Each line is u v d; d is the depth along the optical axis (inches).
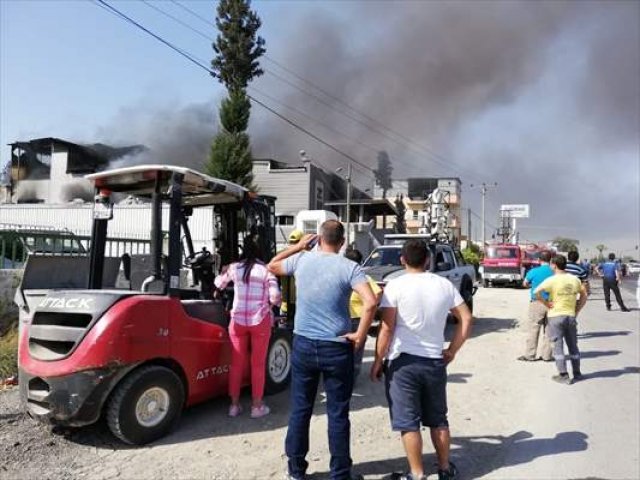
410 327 162.4
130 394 188.9
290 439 166.9
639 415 241.8
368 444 203.8
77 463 180.1
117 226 856.3
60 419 186.2
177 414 206.1
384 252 520.7
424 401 166.7
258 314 224.2
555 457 192.5
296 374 166.9
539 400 265.3
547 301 310.2
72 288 267.9
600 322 594.6
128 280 253.3
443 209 866.1
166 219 275.4
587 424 229.3
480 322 564.1
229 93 1019.9
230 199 261.9
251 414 230.1
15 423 214.8
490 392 279.9
